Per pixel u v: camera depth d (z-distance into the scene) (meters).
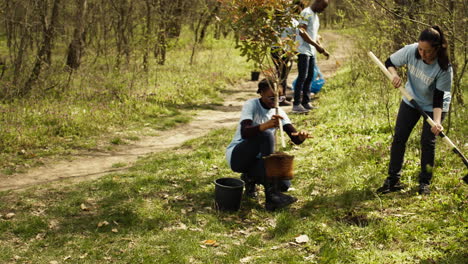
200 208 5.10
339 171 5.61
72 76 11.95
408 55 4.82
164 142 8.59
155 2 15.38
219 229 4.54
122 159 7.43
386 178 5.18
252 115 4.91
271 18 5.05
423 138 4.89
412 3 7.28
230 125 9.92
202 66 17.75
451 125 6.91
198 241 4.28
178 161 6.79
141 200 5.24
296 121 8.99
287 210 4.90
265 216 4.82
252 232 4.52
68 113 9.36
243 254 4.04
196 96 12.91
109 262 3.96
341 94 11.12
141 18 14.62
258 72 16.66
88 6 14.09
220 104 12.49
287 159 4.62
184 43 23.23
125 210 4.94
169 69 16.42
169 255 3.99
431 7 7.54
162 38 15.72
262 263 3.83
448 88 4.72
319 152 6.78
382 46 9.88
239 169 5.05
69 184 5.95
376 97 9.45
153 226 4.61
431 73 4.68
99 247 4.21
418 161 5.77
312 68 9.77
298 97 9.63
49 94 11.20
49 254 4.09
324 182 5.62
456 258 3.57
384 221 4.31
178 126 9.83
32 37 11.67
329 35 31.86
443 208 4.49
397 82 4.78
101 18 14.60
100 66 13.60
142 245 4.21
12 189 5.86
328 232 4.26
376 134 7.19
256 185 5.65
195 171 6.27
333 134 7.57
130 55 13.67
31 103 10.02
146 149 8.09
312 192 5.38
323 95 11.62
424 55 4.57
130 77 12.86
